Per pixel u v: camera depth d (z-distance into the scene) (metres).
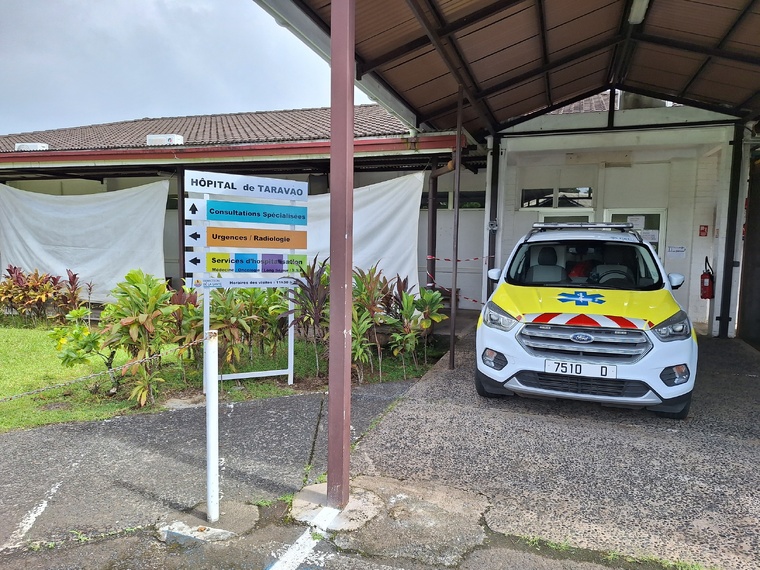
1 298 9.61
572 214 10.30
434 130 8.27
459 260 10.93
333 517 3.06
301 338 7.48
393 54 5.40
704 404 5.11
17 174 11.18
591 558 2.71
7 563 2.67
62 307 9.33
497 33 5.59
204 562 2.68
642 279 5.33
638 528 2.97
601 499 3.29
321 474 3.63
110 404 5.16
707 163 9.42
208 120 15.31
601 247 5.77
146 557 2.73
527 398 5.24
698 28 5.87
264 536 2.90
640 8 5.60
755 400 5.25
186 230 5.31
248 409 5.00
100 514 3.13
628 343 4.32
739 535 2.90
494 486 3.46
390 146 7.87
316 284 6.00
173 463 3.81
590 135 8.74
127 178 12.74
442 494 3.35
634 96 9.36
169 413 4.89
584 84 8.28
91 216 9.90
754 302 8.11
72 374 6.14
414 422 4.60
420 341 7.51
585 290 5.02
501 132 9.05
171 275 12.91
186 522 3.03
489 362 4.82
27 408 5.01
